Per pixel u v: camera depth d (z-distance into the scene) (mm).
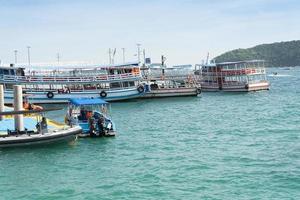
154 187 28125
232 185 28125
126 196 26500
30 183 29484
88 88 88688
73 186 28688
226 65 115562
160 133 50062
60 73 87625
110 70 89750
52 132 40625
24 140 38844
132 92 90375
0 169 33031
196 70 118875
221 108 77500
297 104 80312
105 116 48969
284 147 39406
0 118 46875
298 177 29281
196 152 38625
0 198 26562
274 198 25406
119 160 35969
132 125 57094
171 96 97250
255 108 76000
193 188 27719
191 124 57625
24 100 71375
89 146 41625
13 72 84188
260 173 30672
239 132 49562
